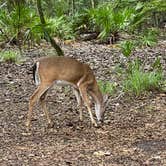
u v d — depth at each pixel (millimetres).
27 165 8227
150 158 8508
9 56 18219
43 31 16000
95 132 10234
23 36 20953
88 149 9070
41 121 11109
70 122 11008
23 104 12617
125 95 13109
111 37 22469
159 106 12164
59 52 15273
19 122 11008
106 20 21734
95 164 8234
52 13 27844
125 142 9477
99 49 21031
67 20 24875
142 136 9836
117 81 14617
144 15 19453
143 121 10969
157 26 27531
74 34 23594
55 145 9359
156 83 13523
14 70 16719
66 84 10711
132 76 13992
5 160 8508
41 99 10750
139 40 20656
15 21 20438
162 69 16094
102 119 10945
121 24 21484
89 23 24141
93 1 26812
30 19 20250
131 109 11969
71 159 8508
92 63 17875
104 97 11008
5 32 21156
